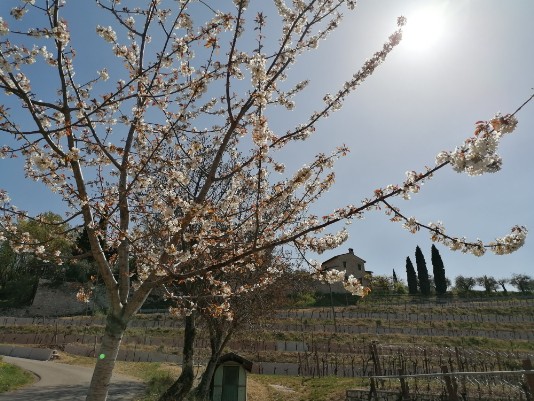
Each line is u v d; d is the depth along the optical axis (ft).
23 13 20.12
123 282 22.12
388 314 190.90
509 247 17.06
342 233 23.15
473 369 83.15
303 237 22.95
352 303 236.22
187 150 26.63
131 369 99.66
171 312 33.73
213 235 22.52
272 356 123.65
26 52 21.52
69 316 192.85
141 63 25.38
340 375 105.19
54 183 24.06
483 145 14.58
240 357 62.85
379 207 19.45
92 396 19.57
